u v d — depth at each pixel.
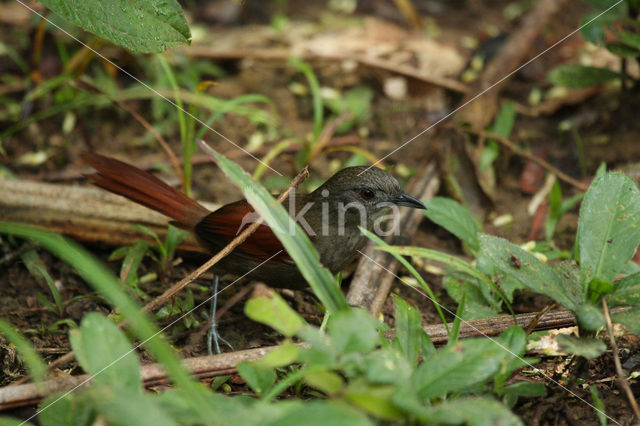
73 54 9.02
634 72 9.05
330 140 8.37
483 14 11.03
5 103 8.71
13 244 6.37
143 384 4.26
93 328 3.61
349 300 5.60
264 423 3.10
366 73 9.55
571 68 7.75
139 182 5.87
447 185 7.31
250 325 5.73
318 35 10.13
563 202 7.20
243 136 8.50
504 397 4.12
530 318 5.02
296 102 9.07
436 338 4.86
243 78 9.45
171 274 6.22
